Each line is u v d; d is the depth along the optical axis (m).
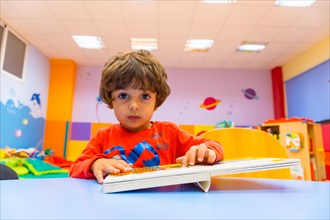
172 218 0.25
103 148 0.84
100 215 0.26
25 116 3.55
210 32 3.28
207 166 0.45
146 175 0.41
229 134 1.04
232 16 2.89
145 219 0.25
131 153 0.81
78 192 0.39
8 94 3.17
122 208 0.29
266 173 0.94
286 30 3.23
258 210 0.29
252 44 3.69
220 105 4.54
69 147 4.24
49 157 3.36
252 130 1.04
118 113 0.73
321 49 3.53
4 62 3.10
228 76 4.64
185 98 4.54
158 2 2.63
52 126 4.15
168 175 0.41
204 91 4.57
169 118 4.46
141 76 0.68
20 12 2.87
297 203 0.32
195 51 3.92
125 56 0.74
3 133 3.07
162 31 3.27
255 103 4.57
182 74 4.61
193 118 4.49
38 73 3.90
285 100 4.41
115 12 2.83
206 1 2.62
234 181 0.52
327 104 3.37
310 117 3.71
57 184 0.47
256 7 2.71
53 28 3.24
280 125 2.90
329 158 3.25
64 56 4.18
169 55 4.06
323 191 0.41
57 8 2.78
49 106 4.20
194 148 0.55
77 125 4.34
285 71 4.43
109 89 0.73
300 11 2.79
